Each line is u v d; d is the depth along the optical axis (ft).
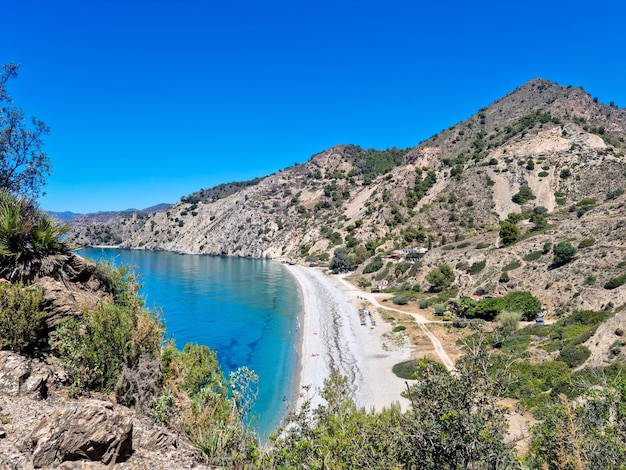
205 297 271.28
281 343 163.43
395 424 25.94
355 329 183.93
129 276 56.03
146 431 25.38
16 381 26.37
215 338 171.01
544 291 174.81
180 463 23.73
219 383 38.45
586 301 146.61
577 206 342.64
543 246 215.51
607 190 371.35
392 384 114.32
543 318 157.28
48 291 37.93
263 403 102.47
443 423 22.29
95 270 49.39
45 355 33.06
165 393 33.17
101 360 33.01
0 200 42.11
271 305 245.65
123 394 32.27
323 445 25.25
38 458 19.03
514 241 249.14
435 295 240.53
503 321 153.17
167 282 342.03
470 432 21.15
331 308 235.61
